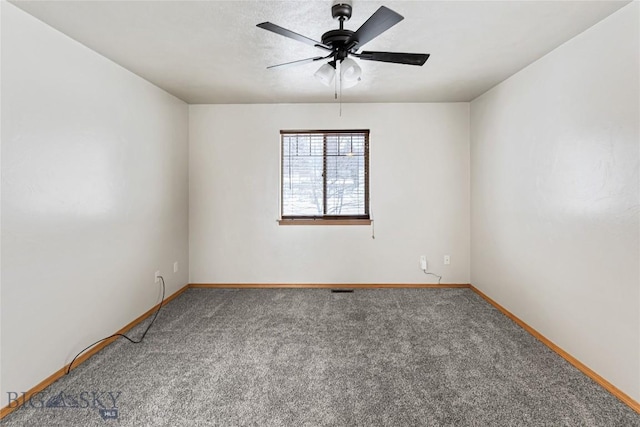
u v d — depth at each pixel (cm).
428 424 163
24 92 181
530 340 252
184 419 166
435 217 387
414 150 384
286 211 396
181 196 372
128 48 229
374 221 388
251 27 200
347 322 288
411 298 350
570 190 219
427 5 177
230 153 389
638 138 170
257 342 251
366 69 274
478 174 359
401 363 220
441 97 360
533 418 166
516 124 283
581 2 173
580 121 209
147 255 304
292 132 390
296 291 379
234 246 394
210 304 336
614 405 176
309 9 180
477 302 337
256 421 165
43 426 161
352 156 392
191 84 312
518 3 175
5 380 172
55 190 202
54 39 200
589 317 204
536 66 254
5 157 171
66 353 210
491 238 331
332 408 175
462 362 220
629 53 174
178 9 179
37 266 190
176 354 233
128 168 274
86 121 226
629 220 176
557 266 233
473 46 229
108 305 250
